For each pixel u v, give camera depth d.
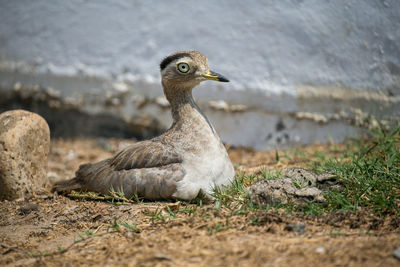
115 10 16.73
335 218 7.40
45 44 17.42
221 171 8.89
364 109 13.02
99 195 9.66
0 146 9.95
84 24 17.05
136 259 6.50
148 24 16.55
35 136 10.53
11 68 17.72
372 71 12.64
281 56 15.12
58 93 17.58
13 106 17.86
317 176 8.69
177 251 6.58
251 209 7.94
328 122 14.41
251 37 15.48
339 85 13.77
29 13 17.23
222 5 15.66
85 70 17.31
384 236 6.67
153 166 9.04
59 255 7.14
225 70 15.95
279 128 15.50
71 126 17.56
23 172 10.19
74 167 14.15
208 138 9.02
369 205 7.81
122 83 17.06
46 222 8.92
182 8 16.12
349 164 9.57
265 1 15.04
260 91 15.60
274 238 6.79
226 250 6.45
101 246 7.26
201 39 16.06
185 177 8.64
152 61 16.73
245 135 15.94
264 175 9.77
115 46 16.98
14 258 7.29
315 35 14.11
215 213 7.91
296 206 7.90
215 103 16.12
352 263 5.87
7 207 9.73
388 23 11.95
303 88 14.84
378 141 11.27
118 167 9.44
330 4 13.45
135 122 17.14
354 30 12.90
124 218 8.42
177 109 9.49
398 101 11.90
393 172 8.84
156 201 9.02
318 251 6.24
